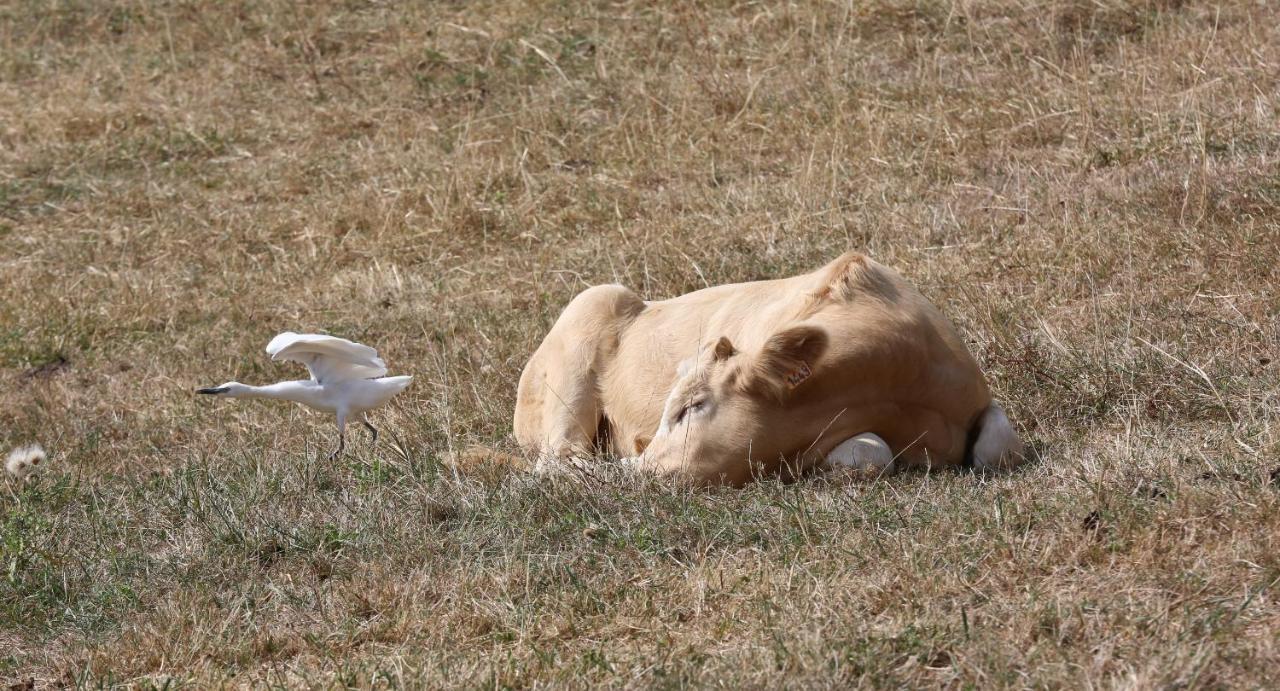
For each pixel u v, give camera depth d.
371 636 18.19
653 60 48.53
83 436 29.73
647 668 15.87
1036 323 27.81
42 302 38.00
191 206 43.88
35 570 21.69
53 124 49.66
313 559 20.75
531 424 26.50
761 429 21.38
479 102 48.19
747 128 43.16
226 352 33.84
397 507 22.14
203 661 18.05
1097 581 16.66
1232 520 17.55
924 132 40.38
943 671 15.12
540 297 34.72
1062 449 22.11
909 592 16.88
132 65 54.25
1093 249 30.70
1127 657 14.84
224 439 28.50
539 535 20.41
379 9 55.84
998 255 32.09
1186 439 21.27
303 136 47.75
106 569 21.55
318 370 23.98
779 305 23.39
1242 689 14.05
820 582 17.33
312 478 24.17
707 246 35.56
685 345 24.59
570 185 41.22
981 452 22.19
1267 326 25.84
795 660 15.42
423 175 42.78
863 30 47.41
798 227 35.78
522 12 53.09
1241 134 35.69
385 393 24.14
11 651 19.23
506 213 40.22
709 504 20.62
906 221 35.00
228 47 54.81
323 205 42.41
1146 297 28.23
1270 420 21.56
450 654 17.11
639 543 19.56
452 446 25.64
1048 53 43.50
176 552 21.66
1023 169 36.94
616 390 25.39
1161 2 44.75
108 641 18.91
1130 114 38.25
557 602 18.11
